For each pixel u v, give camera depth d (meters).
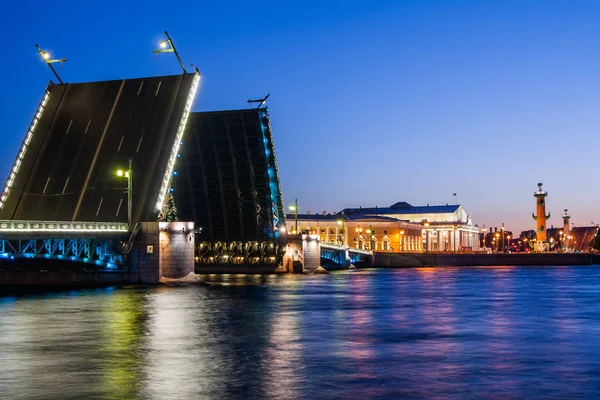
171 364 25.19
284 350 28.23
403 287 72.19
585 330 34.62
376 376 23.23
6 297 54.69
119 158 71.12
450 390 21.33
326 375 23.38
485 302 52.28
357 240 195.62
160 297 54.97
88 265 73.44
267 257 101.38
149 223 69.56
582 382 22.38
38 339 31.14
